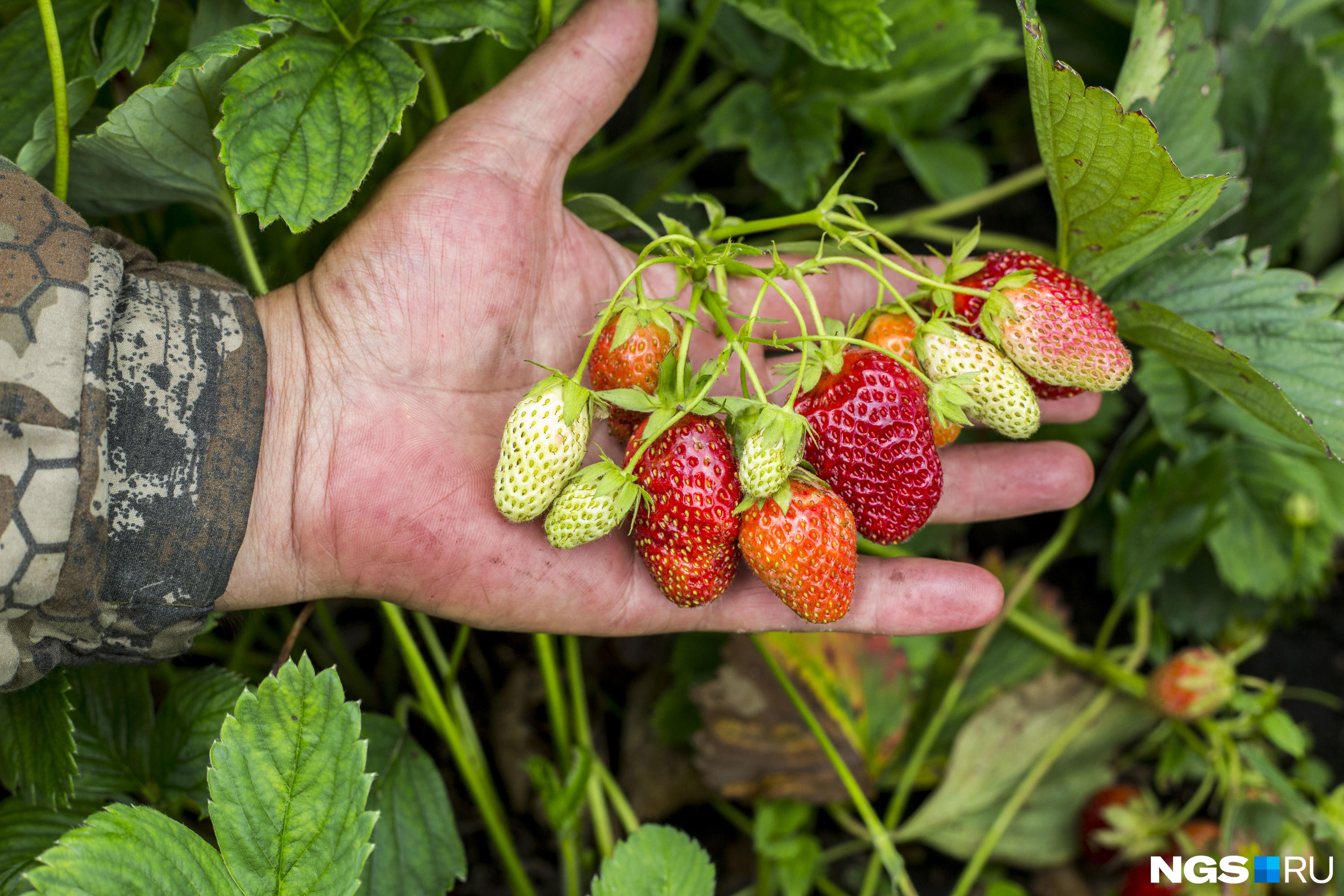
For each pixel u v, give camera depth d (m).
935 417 0.38
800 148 0.48
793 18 0.42
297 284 0.39
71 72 0.39
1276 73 0.50
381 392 0.39
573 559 0.39
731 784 0.47
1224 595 0.52
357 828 0.34
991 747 0.50
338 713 0.35
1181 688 0.48
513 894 0.48
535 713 0.49
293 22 0.38
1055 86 0.36
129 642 0.36
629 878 0.39
